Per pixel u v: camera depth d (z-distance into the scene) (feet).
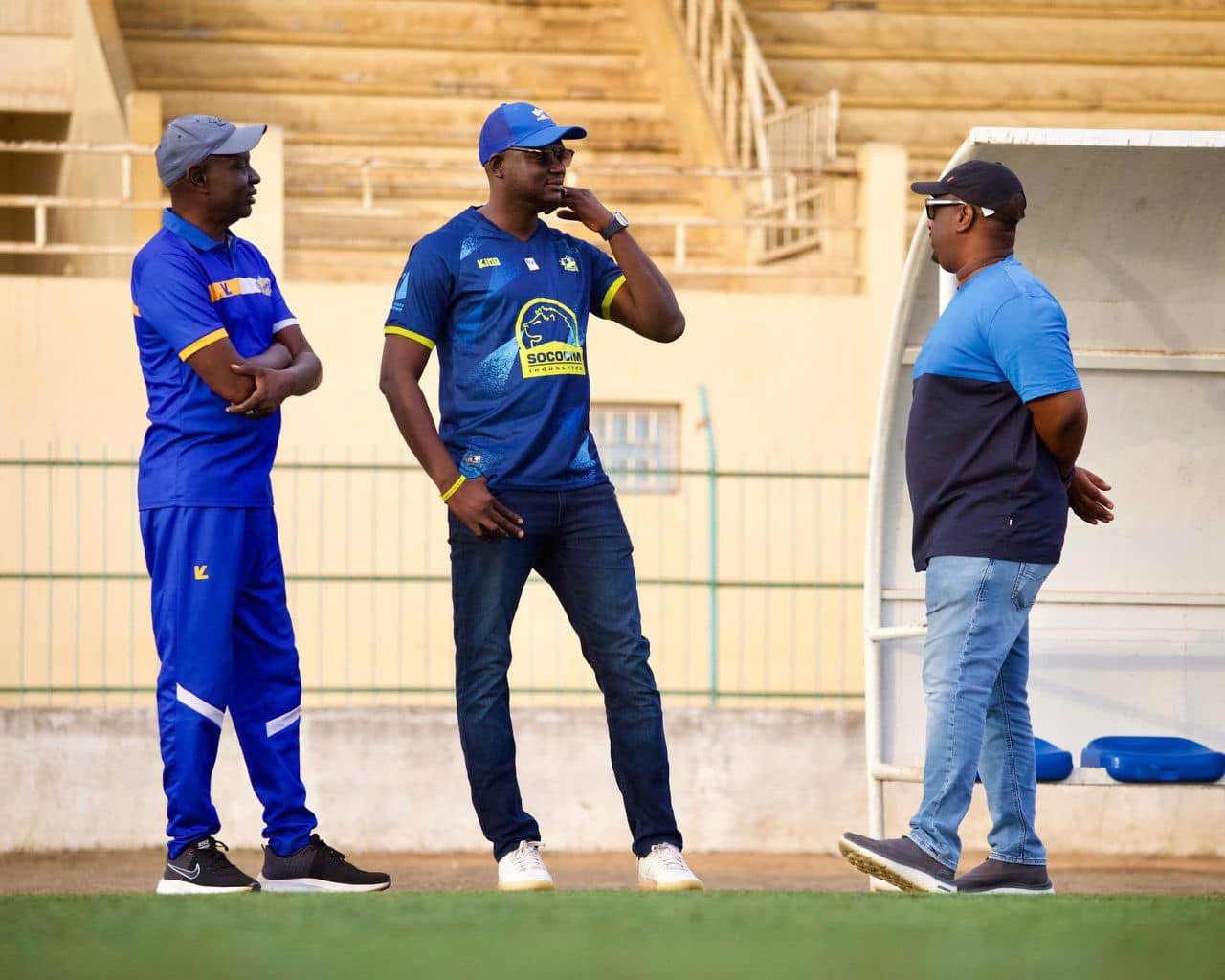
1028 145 63.72
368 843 104.06
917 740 71.15
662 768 56.75
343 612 128.16
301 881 58.03
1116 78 175.01
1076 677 71.97
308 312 130.52
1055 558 56.59
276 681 58.59
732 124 158.92
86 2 155.33
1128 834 102.89
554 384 56.39
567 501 56.49
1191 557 72.18
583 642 57.72
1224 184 66.54
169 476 56.70
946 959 33.60
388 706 104.94
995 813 59.11
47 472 127.44
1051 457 56.59
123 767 102.94
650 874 55.88
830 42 173.99
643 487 132.57
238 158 57.93
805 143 151.12
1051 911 41.27
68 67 156.35
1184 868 99.30
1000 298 55.98
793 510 132.67
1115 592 71.72
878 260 136.15
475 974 31.48
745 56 158.92
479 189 160.76
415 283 56.65
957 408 56.65
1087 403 71.20
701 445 133.28
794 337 134.82
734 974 31.68
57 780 102.47
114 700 125.90
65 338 128.47
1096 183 66.08
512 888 55.52
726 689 130.93
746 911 40.83
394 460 130.00
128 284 129.49
